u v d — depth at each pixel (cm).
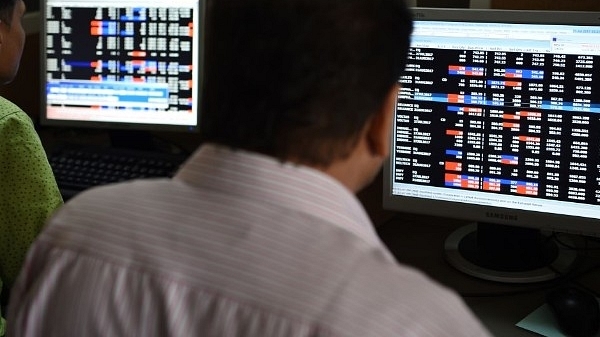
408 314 67
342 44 71
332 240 71
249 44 72
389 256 74
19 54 162
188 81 197
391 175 162
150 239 73
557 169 148
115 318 72
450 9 150
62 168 191
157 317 71
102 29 199
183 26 195
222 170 74
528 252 160
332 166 75
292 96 71
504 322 140
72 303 73
